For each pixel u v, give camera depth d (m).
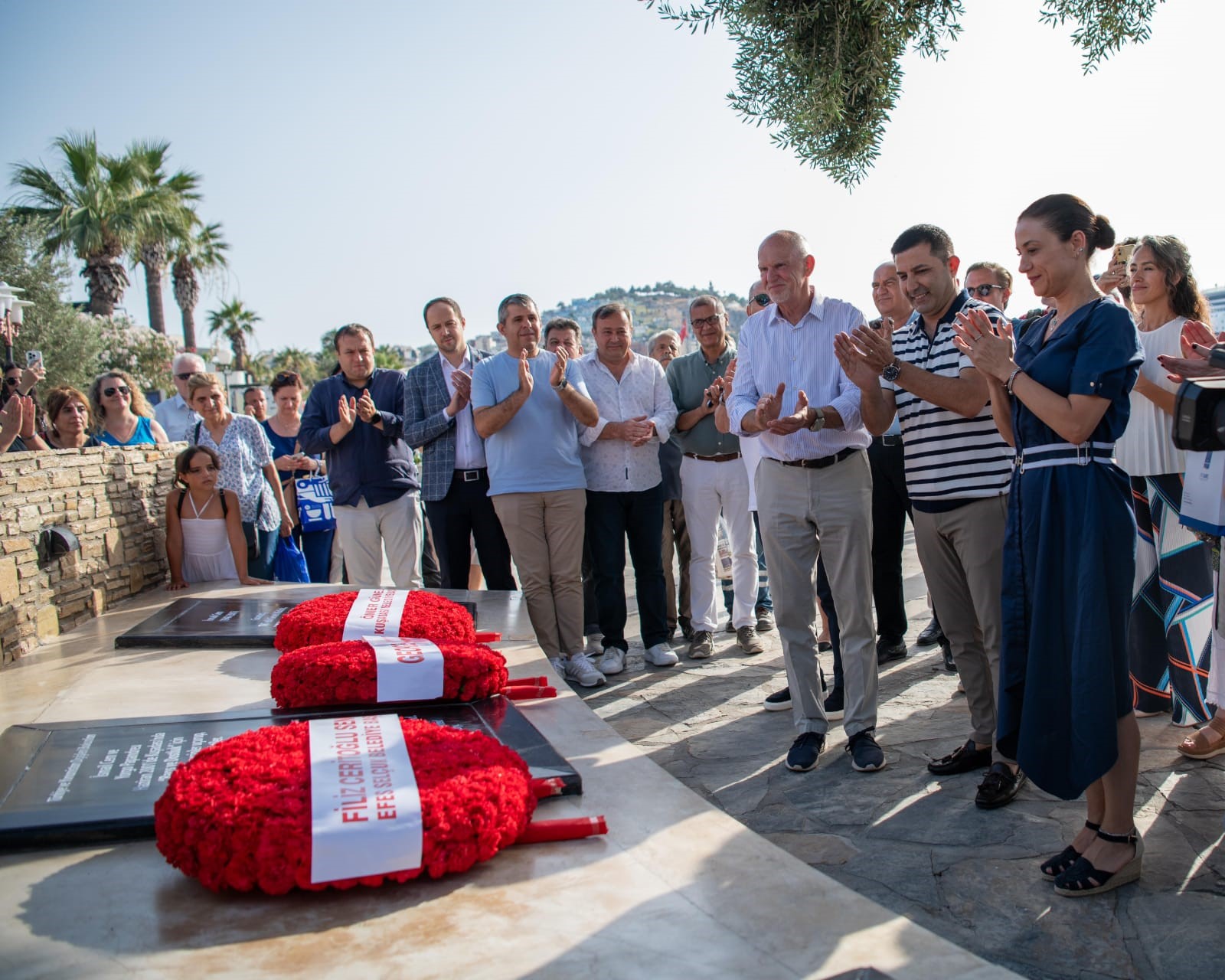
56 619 4.45
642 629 5.79
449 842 2.06
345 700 3.10
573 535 5.34
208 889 2.04
